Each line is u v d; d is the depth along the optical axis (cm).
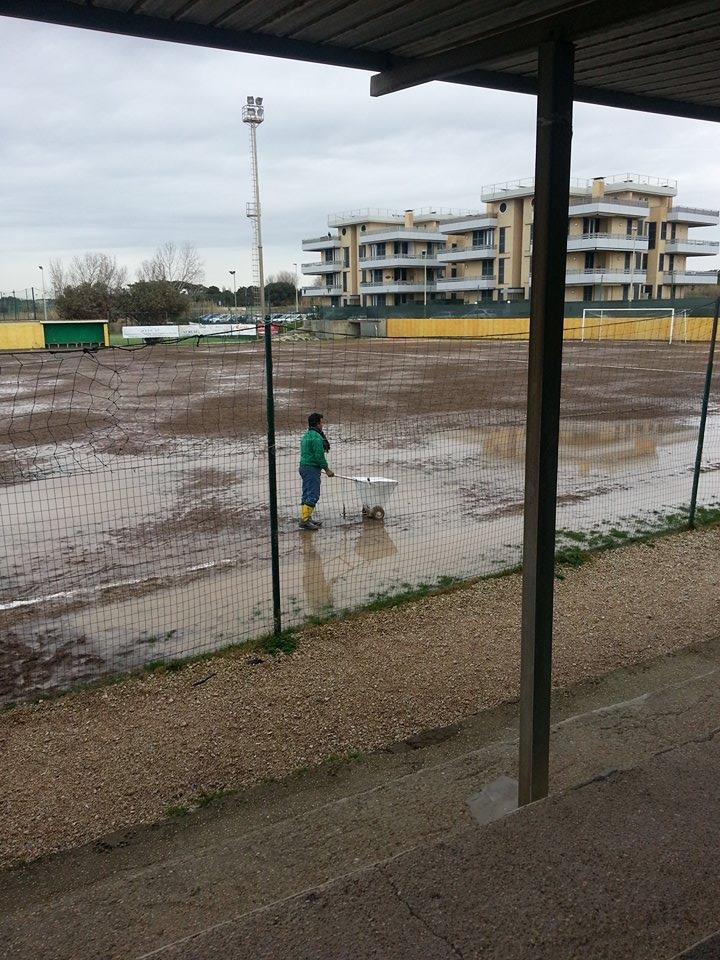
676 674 521
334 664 536
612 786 284
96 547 840
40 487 1123
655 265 7450
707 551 782
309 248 10250
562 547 796
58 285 8006
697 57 341
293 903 227
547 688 306
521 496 1052
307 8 289
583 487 1098
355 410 1938
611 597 655
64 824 375
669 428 1616
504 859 243
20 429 1698
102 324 4512
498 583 693
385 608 640
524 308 4825
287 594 693
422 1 283
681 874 234
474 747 439
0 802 392
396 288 8600
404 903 225
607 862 240
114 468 1256
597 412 1831
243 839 344
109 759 429
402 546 834
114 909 298
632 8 227
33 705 493
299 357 3541
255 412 1933
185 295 7156
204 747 439
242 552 817
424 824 348
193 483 1145
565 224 263
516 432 1589
